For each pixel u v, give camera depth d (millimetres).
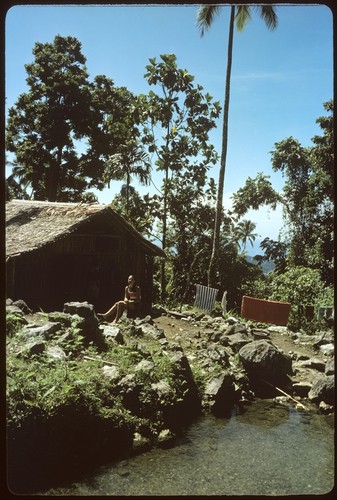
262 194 37281
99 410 7016
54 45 38562
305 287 19078
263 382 10328
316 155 31141
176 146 27109
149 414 7828
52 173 38094
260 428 8188
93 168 38750
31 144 37594
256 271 25625
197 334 13148
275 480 6086
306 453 7082
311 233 33750
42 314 11023
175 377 9008
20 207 19812
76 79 37562
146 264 19922
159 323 14734
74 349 8758
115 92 39344
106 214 17516
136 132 28391
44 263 16438
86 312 10250
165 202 27188
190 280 24609
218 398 9266
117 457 6723
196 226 26844
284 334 14398
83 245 17281
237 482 6035
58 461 6207
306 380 10656
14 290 15570
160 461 6664
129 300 14258
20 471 5816
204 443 7422
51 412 6398
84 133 38438
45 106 37219
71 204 19141
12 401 6180
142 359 9297
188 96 26656
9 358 7508
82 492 5625
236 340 12172
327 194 30281
